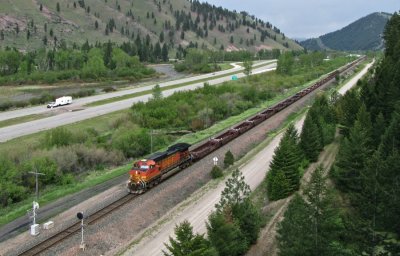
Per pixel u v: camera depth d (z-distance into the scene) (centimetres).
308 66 18700
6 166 4959
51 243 3419
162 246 3428
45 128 8200
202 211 4094
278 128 7706
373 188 2830
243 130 7238
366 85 6141
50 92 14112
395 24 10556
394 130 3909
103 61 19438
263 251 3272
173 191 4584
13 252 3312
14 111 10194
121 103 11075
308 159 5241
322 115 6494
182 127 8350
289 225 2675
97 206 4191
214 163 5266
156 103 9144
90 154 5931
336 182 4116
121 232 3666
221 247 2945
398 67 5994
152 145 6731
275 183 4266
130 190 4488
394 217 2644
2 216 4125
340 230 2756
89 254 3300
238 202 3444
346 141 4106
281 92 12181
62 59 19138
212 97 10200
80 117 9288
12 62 17988
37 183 4572
